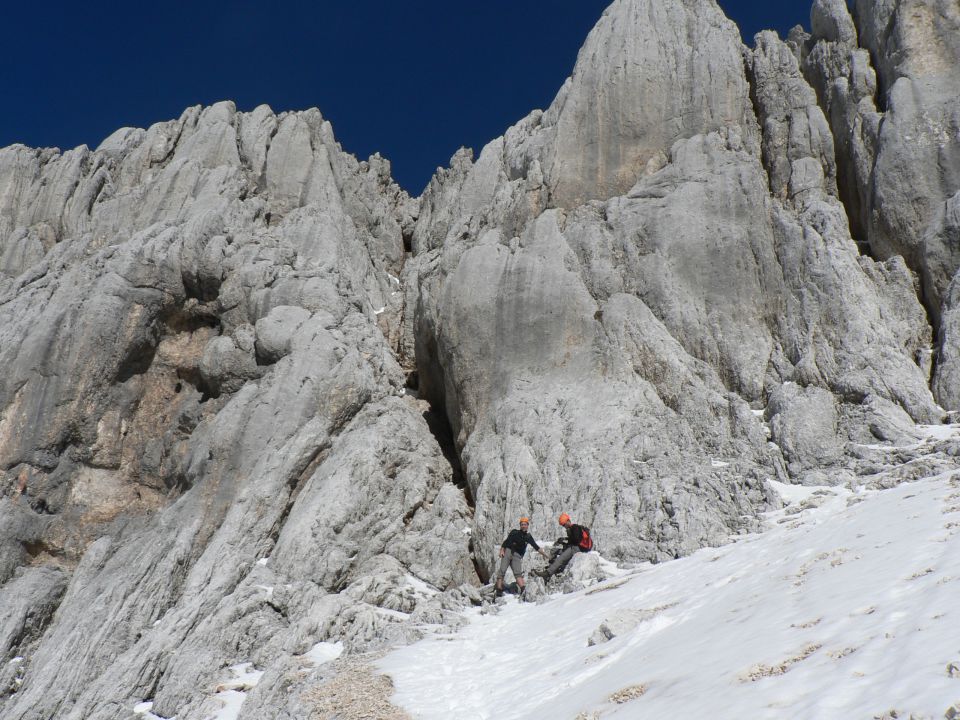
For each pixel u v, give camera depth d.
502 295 25.12
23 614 20.98
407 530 21.75
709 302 23.52
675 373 22.14
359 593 18.47
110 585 20.81
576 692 9.59
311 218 33.44
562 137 28.75
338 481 21.89
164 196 33.22
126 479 25.59
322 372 24.84
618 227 25.58
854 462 18.56
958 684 5.49
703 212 24.89
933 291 21.72
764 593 10.58
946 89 23.70
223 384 26.12
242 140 37.03
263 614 18.77
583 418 21.81
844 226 23.69
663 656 9.38
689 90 27.95
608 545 18.20
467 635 14.95
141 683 17.84
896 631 7.04
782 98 27.00
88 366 25.86
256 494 22.08
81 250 31.34
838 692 6.16
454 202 36.97
